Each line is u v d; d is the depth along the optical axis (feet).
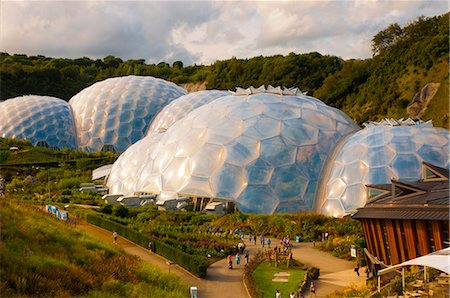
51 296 67.15
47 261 77.41
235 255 125.59
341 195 160.56
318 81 437.58
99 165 281.95
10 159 279.08
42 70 495.00
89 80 543.80
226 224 154.61
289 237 145.28
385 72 358.84
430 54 331.57
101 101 328.49
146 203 179.32
